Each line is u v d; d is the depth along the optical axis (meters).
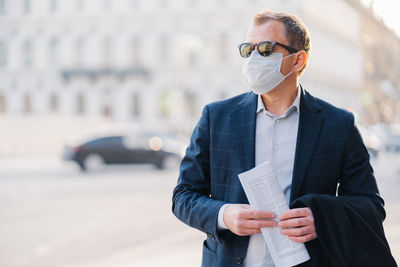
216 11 47.38
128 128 19.97
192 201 2.00
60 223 9.00
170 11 48.69
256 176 1.88
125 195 12.71
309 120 2.01
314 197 1.83
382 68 46.47
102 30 50.72
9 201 11.77
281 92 2.05
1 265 6.14
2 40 53.88
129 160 19.58
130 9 49.88
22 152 33.62
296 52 2.03
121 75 49.88
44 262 6.27
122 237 7.73
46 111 52.56
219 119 2.07
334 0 56.09
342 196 1.91
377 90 47.34
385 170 18.97
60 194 12.99
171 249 6.66
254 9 46.34
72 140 19.72
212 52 47.62
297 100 2.04
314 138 1.98
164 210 10.30
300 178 1.94
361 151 2.03
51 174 18.66
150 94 49.38
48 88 52.62
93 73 50.28
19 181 16.34
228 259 1.96
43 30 52.59
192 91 48.25
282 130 2.03
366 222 1.86
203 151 2.09
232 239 1.96
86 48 51.34
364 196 1.96
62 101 52.19
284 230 1.82
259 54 2.02
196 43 48.22
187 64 48.34
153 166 21.44
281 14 2.05
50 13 52.34
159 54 49.19
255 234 1.94
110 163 19.50
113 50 50.56
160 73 48.97
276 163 2.01
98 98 51.09
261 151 2.03
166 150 19.81
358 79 55.66
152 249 6.74
